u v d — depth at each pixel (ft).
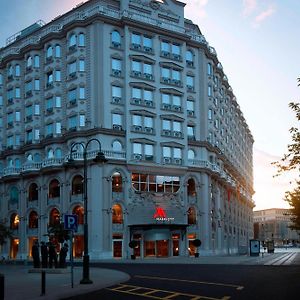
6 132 268.00
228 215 303.27
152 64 237.25
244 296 62.59
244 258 201.05
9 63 267.80
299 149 69.92
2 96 273.95
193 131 249.96
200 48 257.34
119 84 227.20
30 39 256.93
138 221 222.48
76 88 228.84
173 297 62.95
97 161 94.43
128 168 222.07
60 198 231.30
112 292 72.23
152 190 229.45
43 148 244.01
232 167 325.83
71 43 234.38
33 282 88.53
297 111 71.26
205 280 89.45
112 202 217.77
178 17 253.24
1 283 52.44
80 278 97.04
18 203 255.50
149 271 120.57
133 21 230.89
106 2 235.40
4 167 268.41
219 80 294.46
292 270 117.39
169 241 231.30
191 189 244.42
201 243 241.76
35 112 250.57
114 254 216.95
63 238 200.54
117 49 229.25
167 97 240.73
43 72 249.75
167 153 236.02
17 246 255.70
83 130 222.07
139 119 229.45
